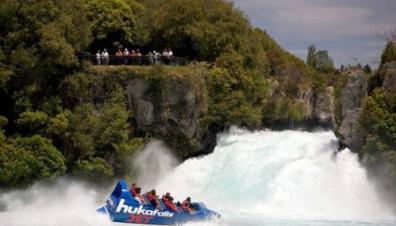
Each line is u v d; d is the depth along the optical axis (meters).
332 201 54.94
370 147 57.09
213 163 63.38
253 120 72.38
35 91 61.97
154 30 81.81
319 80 102.19
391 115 57.28
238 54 75.56
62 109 62.53
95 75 63.84
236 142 66.00
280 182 56.31
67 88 63.06
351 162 58.47
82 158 60.50
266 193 55.84
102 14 83.00
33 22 62.06
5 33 62.09
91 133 61.53
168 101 63.16
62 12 64.38
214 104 69.44
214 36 77.31
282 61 91.56
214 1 80.94
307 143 63.94
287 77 91.25
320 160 58.91
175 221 44.75
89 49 83.56
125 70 63.72
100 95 63.72
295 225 46.75
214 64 74.06
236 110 70.25
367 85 63.06
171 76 63.22
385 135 56.75
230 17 79.38
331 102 101.06
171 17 79.88
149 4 89.25
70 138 60.78
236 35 77.94
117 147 61.00
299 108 91.31
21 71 61.34
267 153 61.84
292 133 73.44
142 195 45.12
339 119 63.72
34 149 58.78
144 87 63.34
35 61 61.31
